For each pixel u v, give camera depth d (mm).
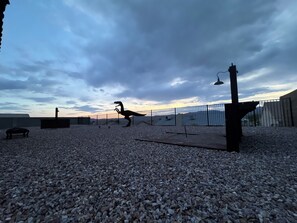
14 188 1849
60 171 2412
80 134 7676
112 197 1572
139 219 1219
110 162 2787
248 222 1133
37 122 18531
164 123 13281
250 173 2041
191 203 1402
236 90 4484
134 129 9719
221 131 6789
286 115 7641
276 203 1357
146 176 2082
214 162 2553
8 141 5672
